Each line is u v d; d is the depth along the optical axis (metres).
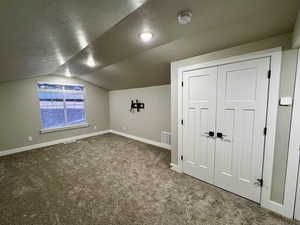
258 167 1.84
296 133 1.56
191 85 2.41
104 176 2.63
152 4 1.16
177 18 1.37
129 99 5.11
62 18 1.08
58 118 4.76
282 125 1.64
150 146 4.30
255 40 1.74
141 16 1.34
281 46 1.59
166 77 3.45
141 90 4.64
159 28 1.58
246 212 1.76
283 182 1.68
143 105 4.62
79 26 1.25
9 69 2.51
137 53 2.47
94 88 5.56
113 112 5.89
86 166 3.04
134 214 1.76
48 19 1.06
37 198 2.06
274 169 1.73
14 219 1.70
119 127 5.69
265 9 1.21
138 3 0.97
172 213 1.76
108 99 6.03
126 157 3.49
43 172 2.80
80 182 2.45
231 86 1.98
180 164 2.71
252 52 1.78
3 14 0.89
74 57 2.69
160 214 1.75
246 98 1.87
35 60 2.24
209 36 1.76
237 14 1.29
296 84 1.53
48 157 3.53
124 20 1.42
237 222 1.62
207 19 1.38
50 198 2.06
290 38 1.53
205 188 2.24
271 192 1.77
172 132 2.79
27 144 4.09
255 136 1.83
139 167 2.96
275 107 1.66
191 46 2.05
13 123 3.86
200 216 1.72
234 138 2.01
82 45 1.79
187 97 2.48
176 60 2.57
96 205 1.91
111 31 1.65
